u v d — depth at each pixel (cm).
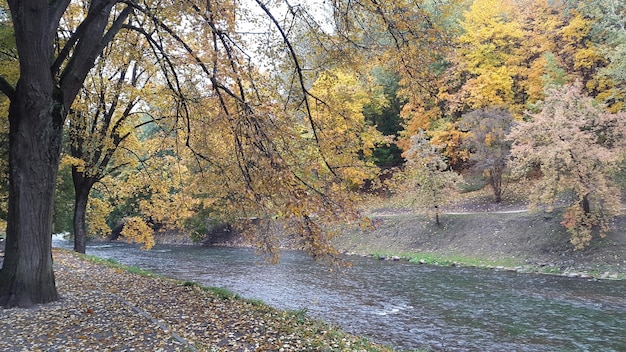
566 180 1775
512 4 3192
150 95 1405
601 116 1817
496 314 1193
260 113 706
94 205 2103
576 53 2577
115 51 1360
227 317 838
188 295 1059
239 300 1066
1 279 855
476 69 2702
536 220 2189
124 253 3238
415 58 872
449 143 2853
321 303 1366
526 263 1931
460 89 2825
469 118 2608
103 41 936
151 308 887
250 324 786
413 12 830
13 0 827
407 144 3189
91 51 920
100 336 676
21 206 851
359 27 918
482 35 2683
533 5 3020
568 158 1733
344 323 1127
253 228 1002
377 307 1304
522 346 927
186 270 2230
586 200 1906
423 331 1048
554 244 1973
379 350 763
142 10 871
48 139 865
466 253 2231
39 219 869
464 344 945
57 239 4884
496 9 2734
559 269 1780
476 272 1881
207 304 959
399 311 1251
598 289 1444
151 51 1353
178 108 1098
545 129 1852
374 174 917
